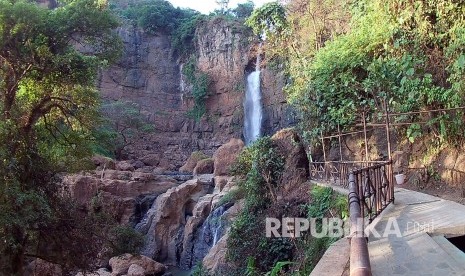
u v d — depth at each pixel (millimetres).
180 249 22672
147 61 42062
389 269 4047
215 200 21828
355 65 11500
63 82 12984
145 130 37406
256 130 35656
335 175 11445
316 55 14008
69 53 12375
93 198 21750
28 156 11781
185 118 41250
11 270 11477
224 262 12484
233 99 39031
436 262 4152
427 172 9508
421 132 9953
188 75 41625
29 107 12836
